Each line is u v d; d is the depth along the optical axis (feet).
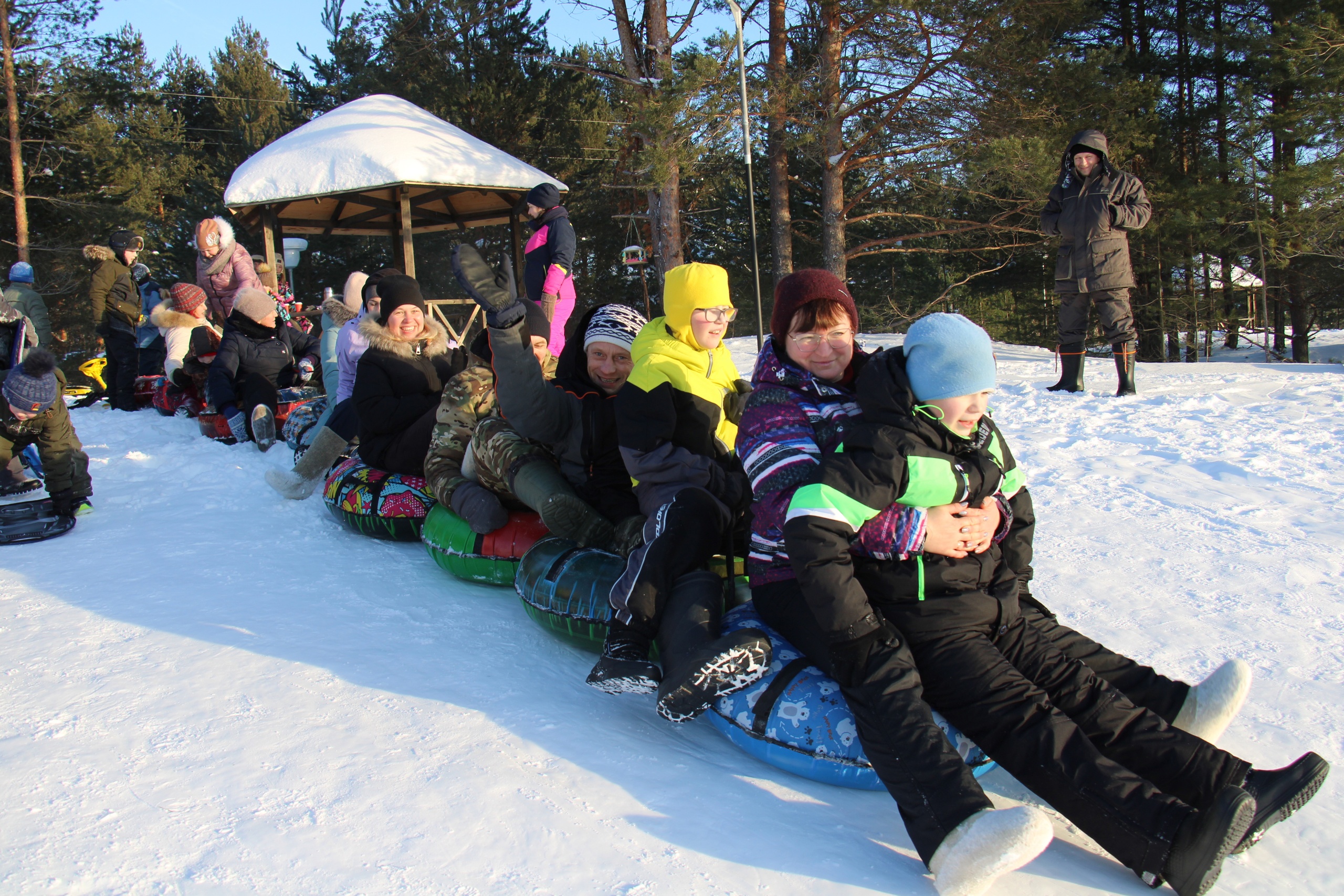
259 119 94.17
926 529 7.30
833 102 53.36
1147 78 68.33
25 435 14.97
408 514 14.01
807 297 8.24
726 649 7.40
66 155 79.56
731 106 50.19
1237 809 5.76
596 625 9.53
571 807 6.74
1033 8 51.37
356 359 17.56
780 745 7.50
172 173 102.68
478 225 47.16
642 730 8.27
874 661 6.99
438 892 5.66
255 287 28.63
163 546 13.99
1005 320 94.38
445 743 7.61
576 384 12.17
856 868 6.28
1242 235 67.77
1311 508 14.99
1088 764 6.40
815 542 6.93
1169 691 7.48
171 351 28.14
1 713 8.07
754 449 8.19
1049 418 23.70
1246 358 82.33
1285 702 8.69
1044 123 53.83
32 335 16.35
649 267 74.74
